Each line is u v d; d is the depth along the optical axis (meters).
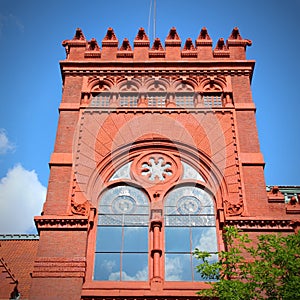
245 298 19.72
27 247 31.42
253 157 27.23
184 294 22.64
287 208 25.61
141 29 32.81
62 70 31.17
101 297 22.64
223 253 21.03
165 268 24.16
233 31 32.78
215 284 20.36
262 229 24.58
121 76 30.94
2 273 26.20
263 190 26.03
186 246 24.88
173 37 32.81
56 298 22.64
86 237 24.47
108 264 24.25
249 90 30.20
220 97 30.27
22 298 26.36
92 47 32.41
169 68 31.08
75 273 23.28
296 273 20.06
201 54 31.91
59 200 25.66
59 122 28.70
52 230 24.50
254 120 28.84
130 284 23.48
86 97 30.03
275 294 19.91
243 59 31.53
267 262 20.61
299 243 20.88
